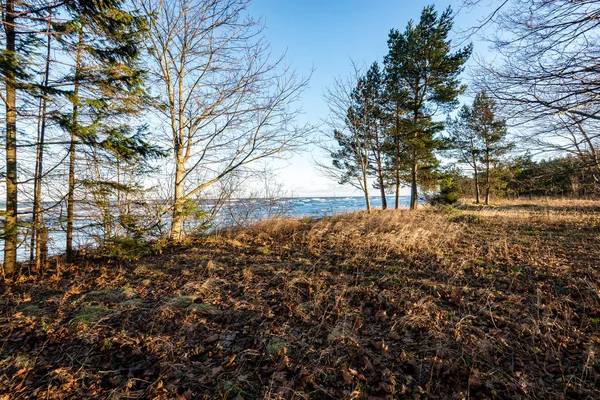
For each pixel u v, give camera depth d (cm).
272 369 285
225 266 583
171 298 439
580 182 1069
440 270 509
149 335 345
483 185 2356
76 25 529
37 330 362
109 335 351
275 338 328
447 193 1783
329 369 278
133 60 695
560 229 838
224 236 910
